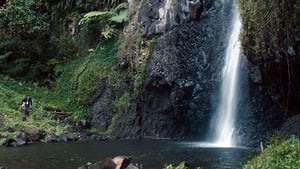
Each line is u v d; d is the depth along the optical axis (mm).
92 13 25828
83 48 27062
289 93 15977
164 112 21344
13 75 27375
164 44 21750
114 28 25531
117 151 15773
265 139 17594
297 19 13297
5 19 27781
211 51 20891
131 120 22109
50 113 22750
